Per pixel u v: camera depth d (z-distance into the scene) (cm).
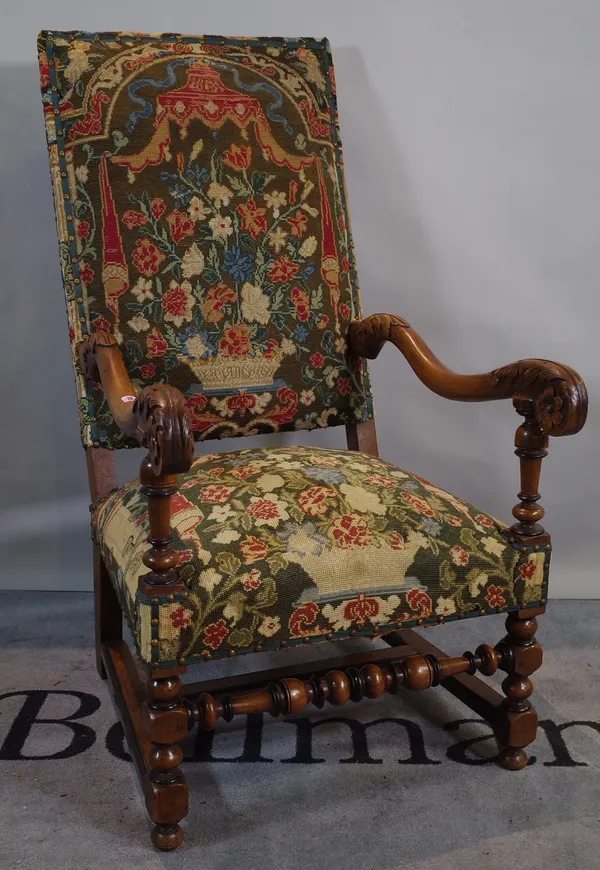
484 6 192
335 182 172
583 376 209
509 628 139
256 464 140
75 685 173
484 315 208
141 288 156
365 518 127
